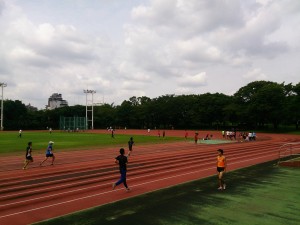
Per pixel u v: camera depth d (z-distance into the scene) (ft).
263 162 74.23
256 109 278.67
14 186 49.21
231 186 46.21
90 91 360.07
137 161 79.15
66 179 55.06
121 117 414.41
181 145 133.49
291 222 29.60
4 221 31.81
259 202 36.91
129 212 33.47
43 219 32.24
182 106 365.61
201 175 57.47
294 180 50.80
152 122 403.13
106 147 119.96
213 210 33.76
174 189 44.52
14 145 123.95
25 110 415.03
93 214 33.04
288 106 268.00
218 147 122.62
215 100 332.60
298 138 188.14
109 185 49.57
